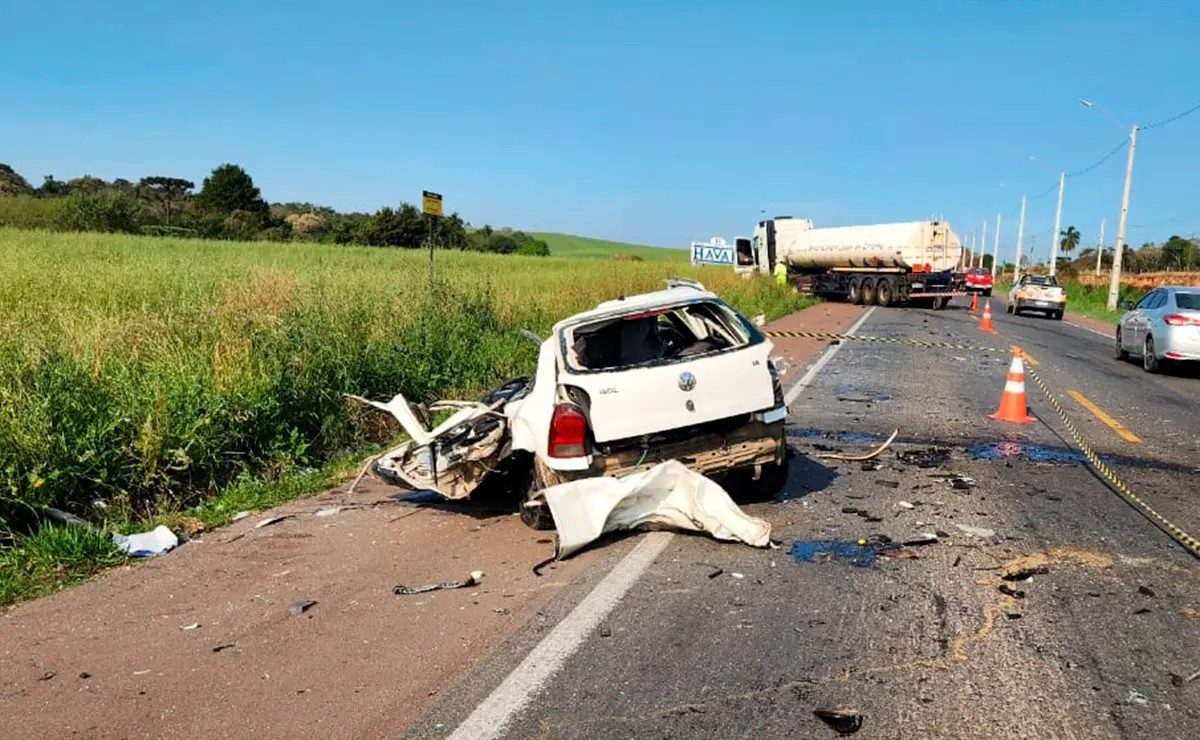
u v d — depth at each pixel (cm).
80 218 6194
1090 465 820
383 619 473
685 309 702
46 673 417
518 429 620
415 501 729
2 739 358
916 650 419
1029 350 1964
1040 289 3466
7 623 479
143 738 357
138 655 435
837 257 3850
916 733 346
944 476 772
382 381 1048
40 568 553
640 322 708
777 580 513
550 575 531
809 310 3344
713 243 4644
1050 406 1168
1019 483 748
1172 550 566
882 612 465
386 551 594
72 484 672
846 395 1234
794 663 406
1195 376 1622
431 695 384
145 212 6875
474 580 527
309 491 757
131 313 1106
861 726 351
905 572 526
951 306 4003
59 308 1134
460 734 351
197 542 621
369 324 1223
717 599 484
